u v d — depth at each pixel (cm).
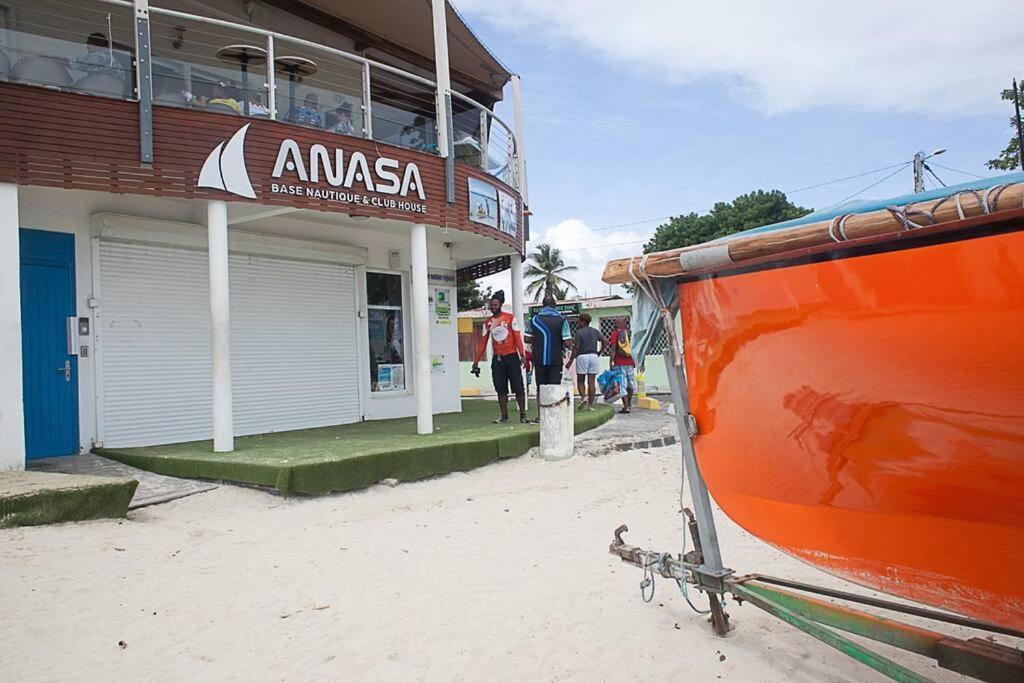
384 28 1291
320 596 438
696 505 350
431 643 366
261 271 1095
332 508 665
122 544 533
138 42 776
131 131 777
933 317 233
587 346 1352
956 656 259
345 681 327
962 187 247
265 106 877
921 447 247
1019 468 226
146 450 860
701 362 320
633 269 331
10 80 726
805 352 272
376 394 1274
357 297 1245
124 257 927
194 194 805
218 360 816
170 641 373
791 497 293
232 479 714
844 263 254
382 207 965
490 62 1440
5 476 639
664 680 322
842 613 296
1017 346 216
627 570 482
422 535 575
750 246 279
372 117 998
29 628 385
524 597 430
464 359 2780
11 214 714
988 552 240
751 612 405
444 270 1418
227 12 1109
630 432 1129
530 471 855
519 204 1367
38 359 846
